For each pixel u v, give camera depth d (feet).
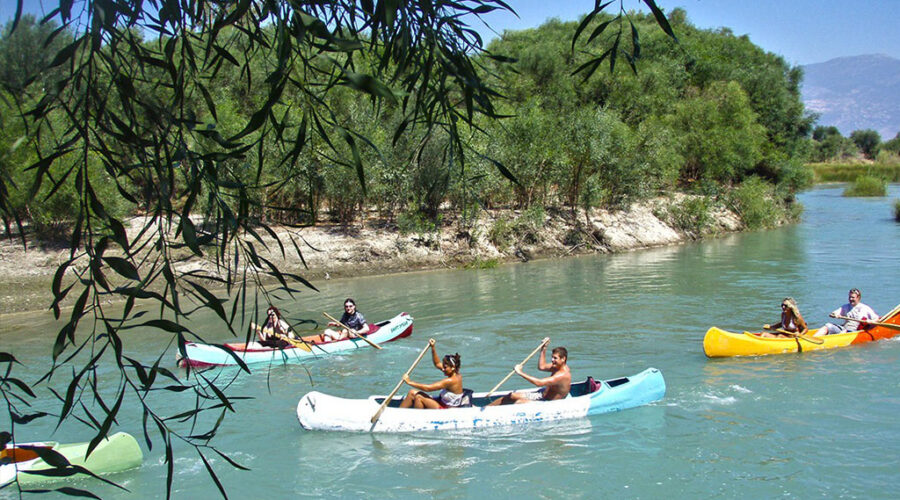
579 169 92.07
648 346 41.68
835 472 23.80
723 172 120.47
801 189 139.33
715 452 25.81
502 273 72.84
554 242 86.43
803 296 55.47
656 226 99.30
